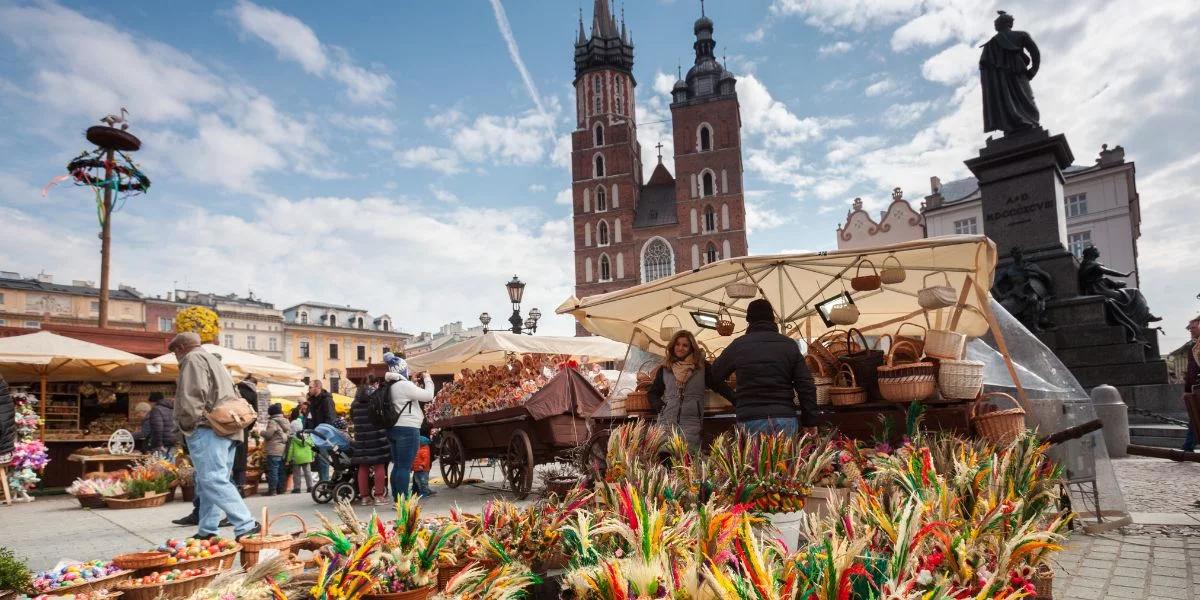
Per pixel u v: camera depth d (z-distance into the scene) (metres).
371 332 75.38
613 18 81.88
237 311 66.69
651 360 8.44
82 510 8.80
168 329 63.00
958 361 5.00
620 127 76.44
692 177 73.88
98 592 3.23
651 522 2.65
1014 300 12.93
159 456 10.16
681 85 75.75
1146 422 11.48
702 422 5.63
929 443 4.11
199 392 5.04
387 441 8.45
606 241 75.94
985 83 14.30
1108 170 44.84
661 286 6.89
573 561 3.04
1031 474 3.46
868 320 7.83
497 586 3.06
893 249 5.62
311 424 11.07
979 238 5.21
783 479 3.42
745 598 1.95
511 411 8.04
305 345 70.81
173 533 6.59
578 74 80.75
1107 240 45.03
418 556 3.07
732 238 72.44
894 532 2.43
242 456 8.59
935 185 51.59
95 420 13.70
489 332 12.28
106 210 15.96
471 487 9.76
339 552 3.07
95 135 15.50
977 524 2.74
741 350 4.79
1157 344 13.15
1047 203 13.57
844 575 2.00
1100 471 5.32
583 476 3.99
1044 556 2.88
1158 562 4.16
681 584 2.19
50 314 56.50
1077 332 12.53
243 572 3.39
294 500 9.38
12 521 7.77
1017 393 5.97
